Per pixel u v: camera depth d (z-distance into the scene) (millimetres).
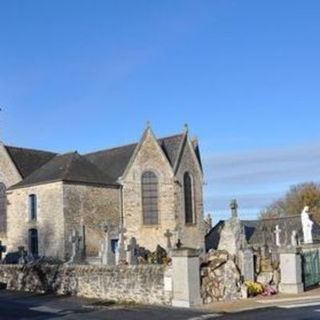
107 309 25375
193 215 58312
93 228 53250
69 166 53938
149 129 57781
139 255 42969
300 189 111438
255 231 73562
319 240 55562
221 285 26672
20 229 55344
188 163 58844
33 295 31953
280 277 29516
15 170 58344
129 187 56500
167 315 22906
